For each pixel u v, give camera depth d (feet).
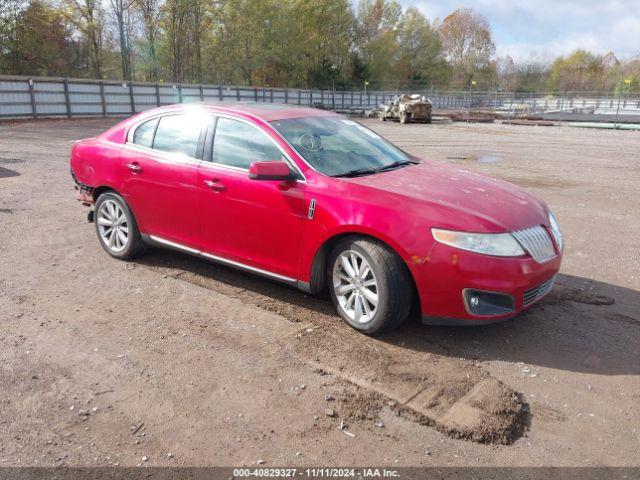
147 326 12.65
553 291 15.34
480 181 13.74
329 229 12.12
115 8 137.28
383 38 224.53
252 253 13.85
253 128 14.03
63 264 16.90
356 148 14.53
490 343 12.01
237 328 12.58
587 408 9.62
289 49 184.44
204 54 169.99
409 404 9.60
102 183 16.94
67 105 89.40
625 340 12.30
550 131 89.71
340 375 10.56
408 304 11.77
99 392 9.93
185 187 14.78
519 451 8.43
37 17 119.65
